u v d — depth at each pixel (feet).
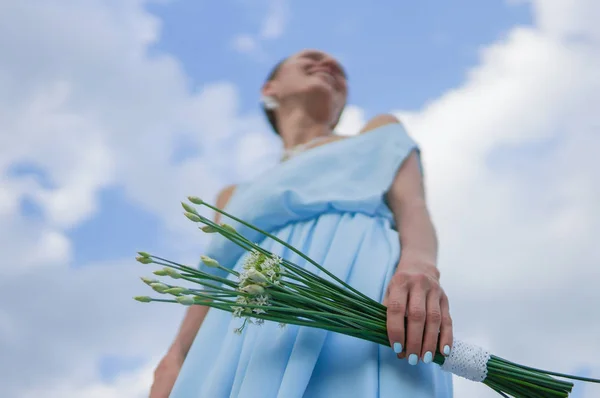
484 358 6.86
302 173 8.34
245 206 8.31
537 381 6.95
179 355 8.33
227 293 6.79
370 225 7.89
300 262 7.68
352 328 6.80
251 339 7.27
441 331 6.82
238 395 6.84
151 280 6.51
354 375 6.81
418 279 6.98
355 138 8.63
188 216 6.82
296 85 9.77
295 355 6.84
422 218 8.02
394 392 6.68
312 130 9.63
